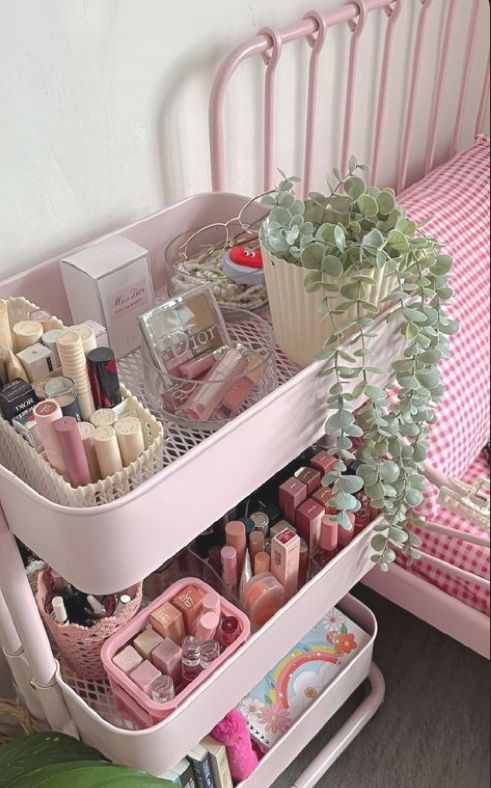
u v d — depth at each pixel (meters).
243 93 1.11
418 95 1.49
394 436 0.92
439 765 1.41
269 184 1.21
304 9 1.12
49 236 0.97
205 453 0.73
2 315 0.75
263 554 1.06
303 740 1.25
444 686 1.53
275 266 0.84
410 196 1.47
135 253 0.89
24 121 0.87
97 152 0.96
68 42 0.86
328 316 0.85
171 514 0.74
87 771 0.87
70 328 0.75
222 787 1.14
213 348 0.90
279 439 0.84
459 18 1.48
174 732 0.92
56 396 0.71
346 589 1.16
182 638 1.01
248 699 1.22
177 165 1.08
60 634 0.99
